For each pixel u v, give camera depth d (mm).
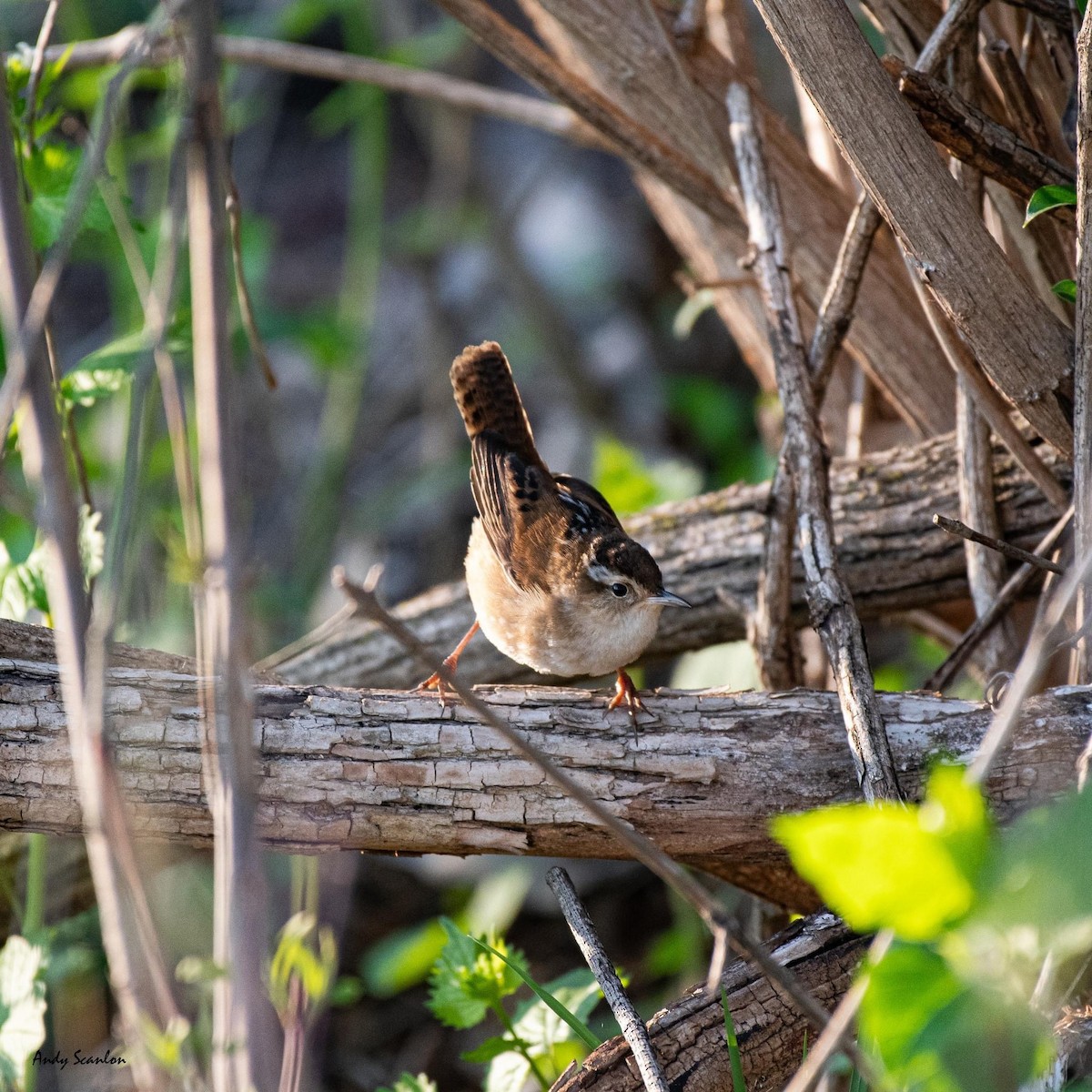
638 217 18328
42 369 4277
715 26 9039
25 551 7543
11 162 4402
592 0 8578
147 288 7750
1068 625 6590
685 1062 5715
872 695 6086
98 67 10789
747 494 9312
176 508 11734
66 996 8484
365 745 6172
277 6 18297
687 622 9250
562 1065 7008
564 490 9336
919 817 3771
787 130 8789
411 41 14914
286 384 18078
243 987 3965
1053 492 7418
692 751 6305
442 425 16453
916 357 8703
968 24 6609
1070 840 3260
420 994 11320
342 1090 10414
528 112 11336
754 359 10117
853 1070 5375
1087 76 5723
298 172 20094
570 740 6277
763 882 7410
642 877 12164
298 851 6258
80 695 4188
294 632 14336
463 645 9172
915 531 8539
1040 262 7484
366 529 15656
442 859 12484
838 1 6074
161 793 6051
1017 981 3912
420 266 16438
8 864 8422
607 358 17828
